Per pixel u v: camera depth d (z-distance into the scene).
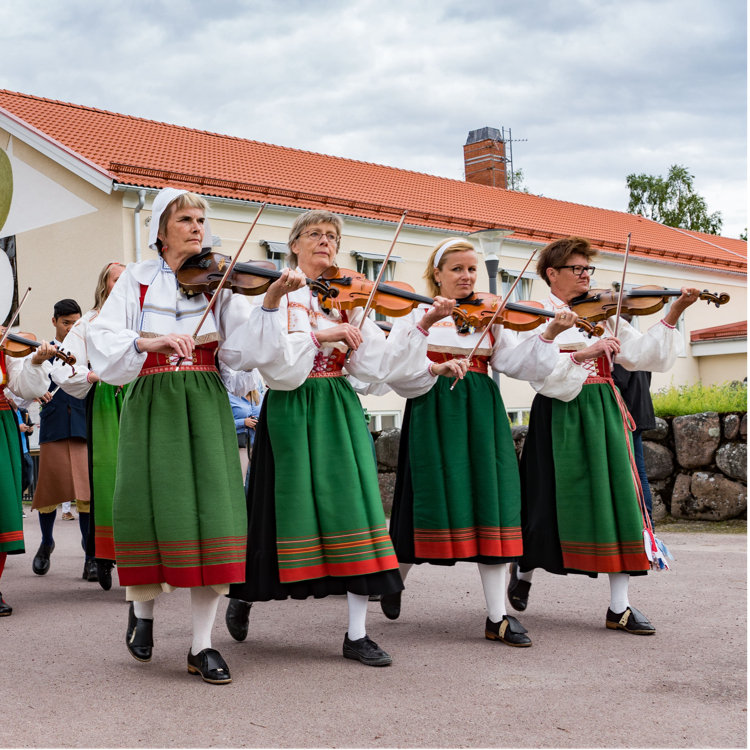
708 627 4.80
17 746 3.21
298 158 22.88
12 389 5.87
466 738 3.21
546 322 5.07
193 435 3.95
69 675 4.12
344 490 4.18
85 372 5.77
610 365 5.08
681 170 45.00
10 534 5.73
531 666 4.12
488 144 29.62
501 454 4.68
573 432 4.93
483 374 4.83
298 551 4.13
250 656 4.39
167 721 3.43
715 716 3.41
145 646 4.25
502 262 22.58
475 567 7.04
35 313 18.12
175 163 18.97
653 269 26.45
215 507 3.90
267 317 3.95
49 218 17.78
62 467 6.86
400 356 4.46
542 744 3.14
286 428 4.21
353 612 4.28
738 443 8.90
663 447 9.16
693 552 7.27
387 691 3.76
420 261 20.95
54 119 19.52
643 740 3.17
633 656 4.27
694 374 28.20
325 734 3.26
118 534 3.98
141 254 16.77
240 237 17.78
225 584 3.93
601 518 4.82
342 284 4.82
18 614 5.58
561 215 27.53
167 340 3.75
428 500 4.66
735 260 29.20
